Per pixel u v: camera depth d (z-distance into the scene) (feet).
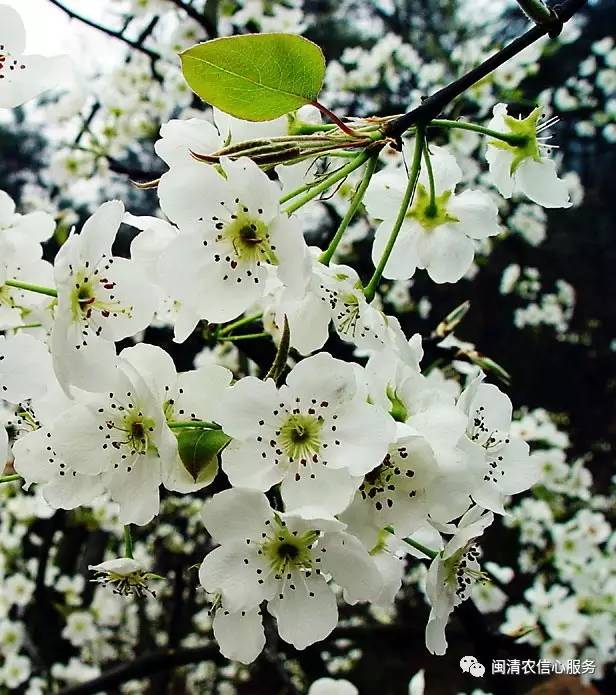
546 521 2.27
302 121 0.75
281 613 0.68
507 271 3.53
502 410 0.79
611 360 5.21
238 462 0.65
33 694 2.33
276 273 0.70
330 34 4.12
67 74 0.83
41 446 0.72
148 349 0.69
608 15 4.84
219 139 0.74
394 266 0.86
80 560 2.99
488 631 1.29
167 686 2.97
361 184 0.67
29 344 0.70
